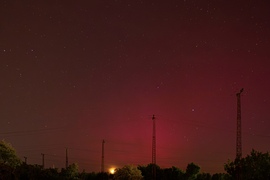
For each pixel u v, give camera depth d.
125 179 73.19
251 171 57.06
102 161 82.69
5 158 54.09
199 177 84.00
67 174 60.69
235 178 57.03
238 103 55.03
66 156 81.44
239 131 55.72
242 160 56.88
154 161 72.19
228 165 58.12
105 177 80.31
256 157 58.53
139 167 84.31
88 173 83.12
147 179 80.31
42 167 43.50
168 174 81.94
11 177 36.09
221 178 81.19
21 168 39.25
